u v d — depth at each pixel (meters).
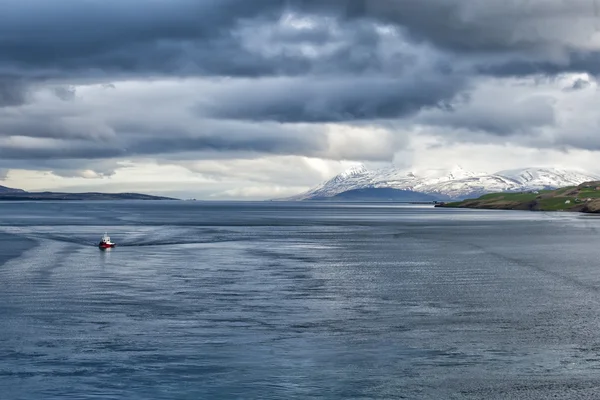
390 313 58.41
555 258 104.50
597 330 52.16
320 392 38.47
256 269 88.50
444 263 97.00
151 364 43.12
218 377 40.75
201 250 117.06
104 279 78.31
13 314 57.50
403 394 38.25
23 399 37.22
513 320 55.69
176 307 60.69
